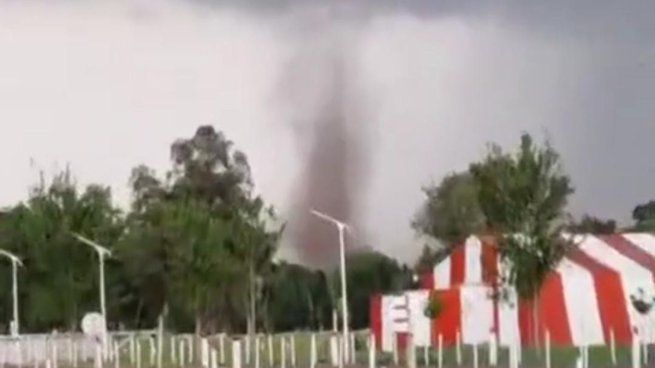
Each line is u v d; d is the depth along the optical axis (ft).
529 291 223.30
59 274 303.68
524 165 221.66
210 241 302.45
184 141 453.17
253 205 335.06
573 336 251.80
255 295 330.13
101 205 312.09
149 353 298.56
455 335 248.52
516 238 221.87
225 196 447.83
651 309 256.11
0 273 383.45
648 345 246.27
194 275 301.63
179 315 372.79
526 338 248.73
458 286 264.93
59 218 303.68
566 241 225.97
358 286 413.18
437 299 261.03
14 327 320.29
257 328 372.99
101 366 264.11
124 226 370.32
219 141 454.81
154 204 387.75
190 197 405.39
